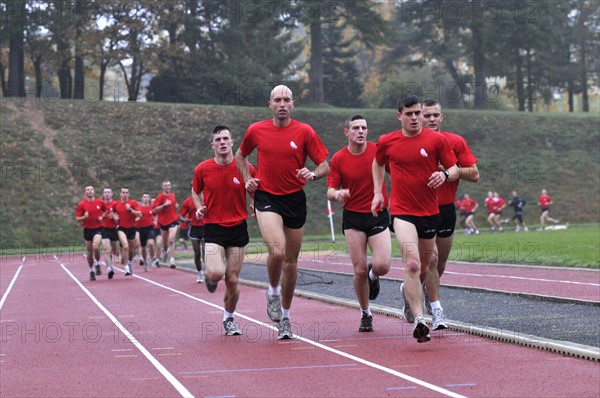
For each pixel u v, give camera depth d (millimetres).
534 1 80688
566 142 69312
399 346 9891
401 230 9945
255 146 10984
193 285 21625
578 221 61125
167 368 8914
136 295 19031
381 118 69500
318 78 76375
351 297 16062
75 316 14820
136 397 7469
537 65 88562
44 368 9211
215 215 11406
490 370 8156
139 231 28547
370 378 7938
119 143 60031
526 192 63094
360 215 11039
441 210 10914
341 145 65125
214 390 7641
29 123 59844
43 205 53062
